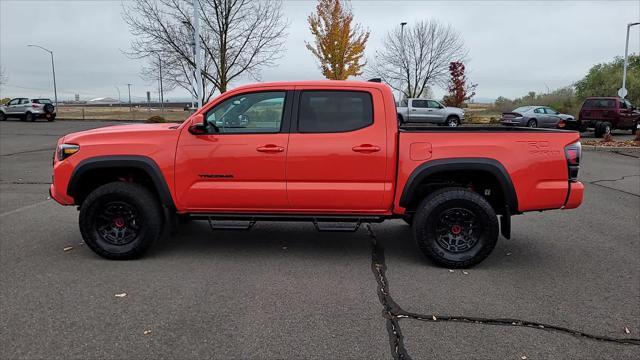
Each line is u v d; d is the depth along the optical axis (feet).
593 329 12.03
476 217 16.08
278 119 16.44
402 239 20.10
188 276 15.51
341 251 18.35
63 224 22.13
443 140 15.97
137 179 17.88
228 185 16.44
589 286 14.89
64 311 12.82
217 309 13.00
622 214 24.95
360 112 16.30
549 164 15.94
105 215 17.01
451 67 110.11
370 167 16.07
